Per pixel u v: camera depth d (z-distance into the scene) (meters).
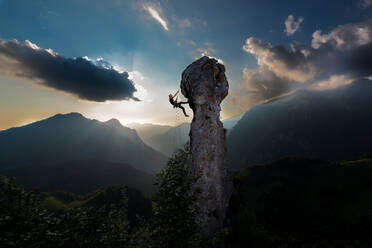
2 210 3.57
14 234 3.45
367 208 54.34
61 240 3.90
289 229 52.41
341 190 68.12
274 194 74.06
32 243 3.58
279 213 63.03
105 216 5.44
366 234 39.50
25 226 3.67
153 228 5.26
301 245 9.99
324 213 59.50
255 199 76.00
